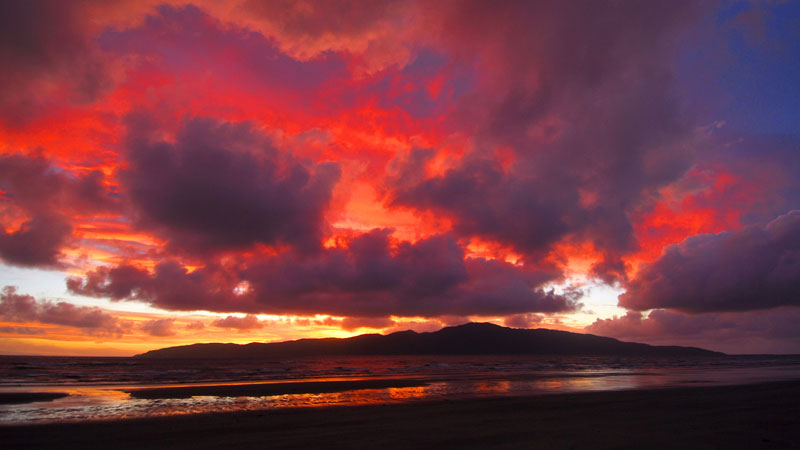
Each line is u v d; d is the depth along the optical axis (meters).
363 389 29.73
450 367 80.81
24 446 12.16
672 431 12.97
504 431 13.15
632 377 42.97
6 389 31.19
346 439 12.22
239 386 32.28
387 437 12.39
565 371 60.31
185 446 11.81
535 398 23.05
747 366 78.12
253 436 12.92
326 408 19.39
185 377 47.84
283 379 43.03
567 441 11.59
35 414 18.44
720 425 13.98
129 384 36.72
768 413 16.72
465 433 12.88
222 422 15.56
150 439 12.79
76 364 91.25
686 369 65.12
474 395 25.23
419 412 17.61
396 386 32.12
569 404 20.05
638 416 16.12
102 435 13.45
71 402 22.73
